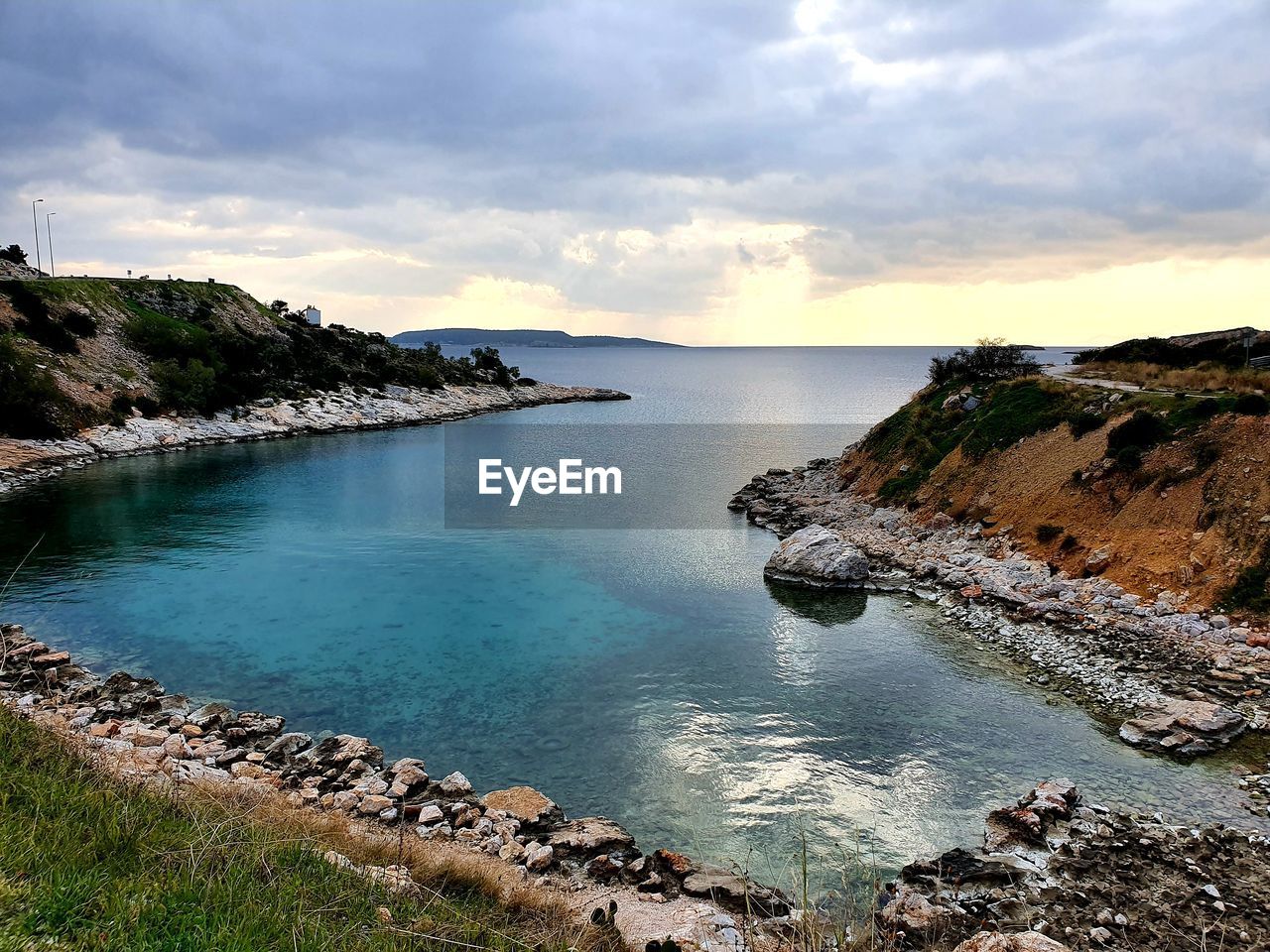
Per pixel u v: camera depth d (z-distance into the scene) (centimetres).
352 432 10962
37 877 861
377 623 3281
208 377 9625
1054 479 4084
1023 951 1193
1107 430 4053
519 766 2145
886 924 1427
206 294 12669
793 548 3997
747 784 2045
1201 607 2962
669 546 4791
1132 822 1806
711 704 2520
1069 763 2119
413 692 2600
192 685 2628
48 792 1116
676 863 1647
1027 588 3419
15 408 7212
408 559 4394
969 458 4766
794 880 1644
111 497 5919
